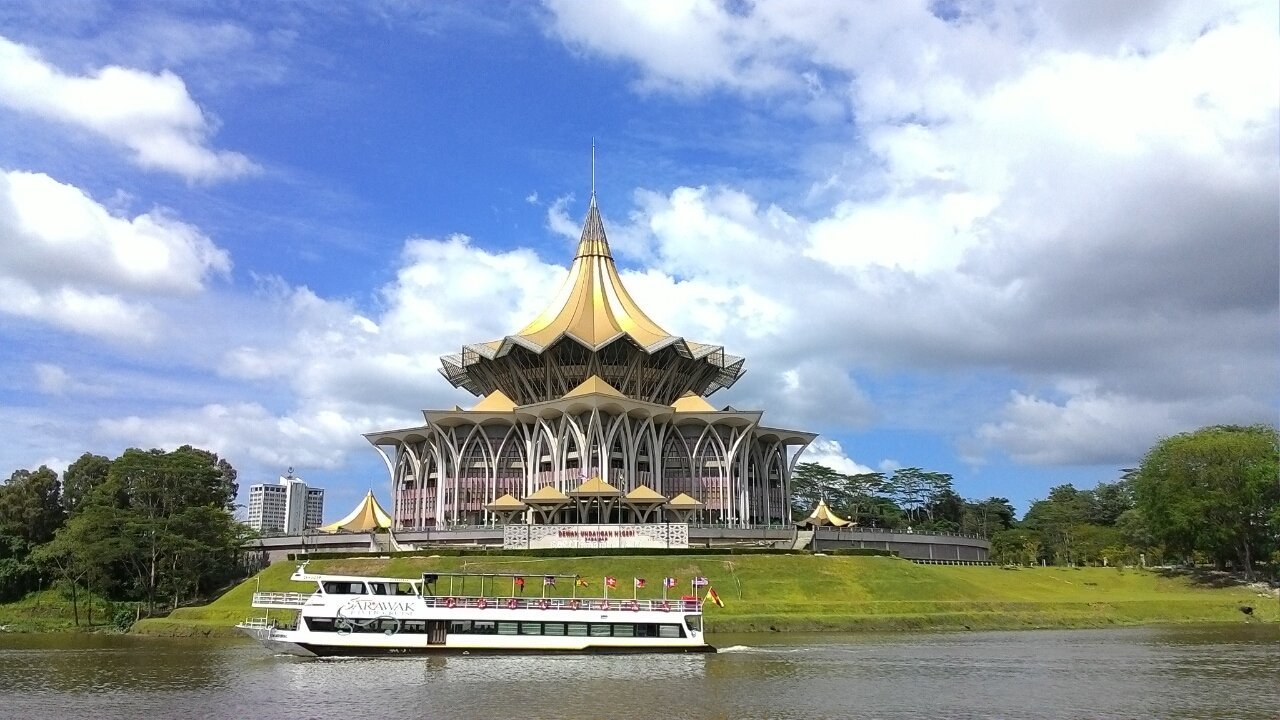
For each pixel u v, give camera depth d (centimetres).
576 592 7912
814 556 8875
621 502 10569
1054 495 18662
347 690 4659
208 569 10406
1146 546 12644
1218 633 7331
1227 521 9981
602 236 13612
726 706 4172
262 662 5741
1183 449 10100
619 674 5100
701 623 5991
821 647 6253
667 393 12838
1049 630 7525
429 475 12100
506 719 3916
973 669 5234
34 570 10225
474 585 8081
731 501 11581
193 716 4078
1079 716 3988
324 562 9100
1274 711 4088
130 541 9144
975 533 17575
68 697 4575
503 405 12019
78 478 11575
